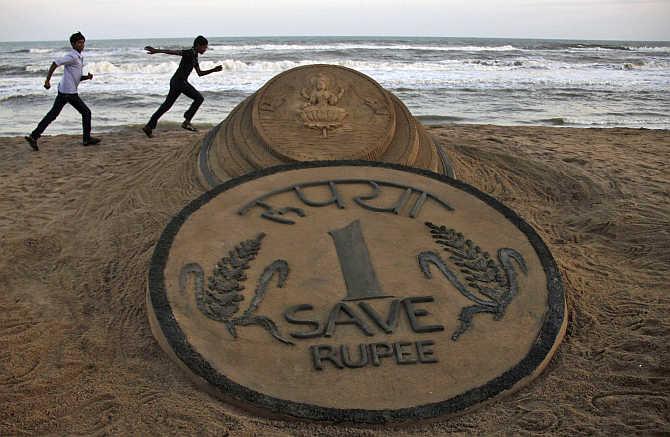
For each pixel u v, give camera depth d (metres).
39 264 4.15
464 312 3.21
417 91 15.49
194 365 2.85
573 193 5.55
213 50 35.00
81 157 6.80
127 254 4.15
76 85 7.24
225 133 4.88
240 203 3.87
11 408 2.69
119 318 3.46
